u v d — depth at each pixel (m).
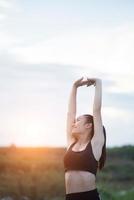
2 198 28.11
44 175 30.47
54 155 45.22
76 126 7.73
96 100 7.77
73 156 7.51
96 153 7.52
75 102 8.12
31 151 43.09
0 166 33.03
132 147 60.91
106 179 41.81
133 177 45.88
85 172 7.43
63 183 30.11
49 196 29.25
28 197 28.97
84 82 8.03
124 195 30.08
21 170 33.19
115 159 57.00
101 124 7.70
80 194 7.41
